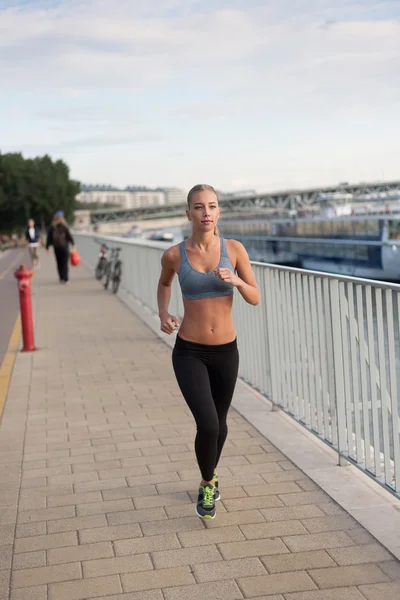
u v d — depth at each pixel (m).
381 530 3.89
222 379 4.21
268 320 6.33
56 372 8.80
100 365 9.11
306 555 3.66
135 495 4.64
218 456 4.37
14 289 20.98
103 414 6.71
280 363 6.17
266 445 5.49
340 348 4.84
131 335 11.43
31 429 6.32
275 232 52.28
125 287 18.12
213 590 3.36
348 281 4.53
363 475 4.75
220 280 4.05
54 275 26.05
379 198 39.78
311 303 5.28
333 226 42.16
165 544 3.89
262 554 3.70
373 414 4.34
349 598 3.22
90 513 4.38
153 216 163.88
